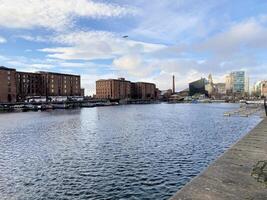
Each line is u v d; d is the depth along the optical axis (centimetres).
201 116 8512
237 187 968
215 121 6700
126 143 3491
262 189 946
